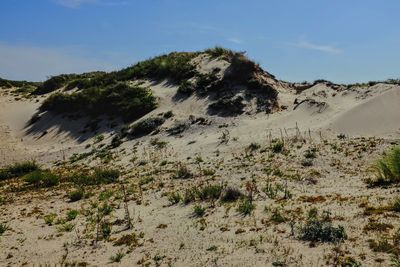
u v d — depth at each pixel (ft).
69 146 133.69
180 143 110.22
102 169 100.17
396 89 103.55
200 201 61.93
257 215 51.06
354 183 63.82
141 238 48.14
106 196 72.90
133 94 147.33
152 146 112.47
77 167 107.14
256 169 79.51
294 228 44.37
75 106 155.43
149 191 73.56
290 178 70.54
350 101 109.91
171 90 146.92
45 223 59.47
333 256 35.86
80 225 56.49
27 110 170.09
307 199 55.42
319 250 37.76
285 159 82.89
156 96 143.33
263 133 103.50
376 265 33.19
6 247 49.57
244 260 37.91
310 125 101.71
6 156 132.87
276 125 107.45
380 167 62.75
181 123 121.60
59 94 163.73
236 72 137.18
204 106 129.90
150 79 163.02
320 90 122.52
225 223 49.60
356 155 79.36
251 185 63.62
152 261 40.65
